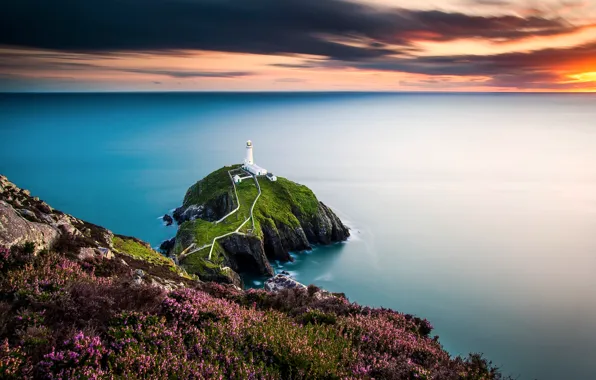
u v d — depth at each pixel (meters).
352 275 115.75
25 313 11.81
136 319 13.02
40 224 21.64
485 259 131.62
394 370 13.62
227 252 113.62
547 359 75.38
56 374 9.77
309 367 12.84
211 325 14.12
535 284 112.75
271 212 137.38
